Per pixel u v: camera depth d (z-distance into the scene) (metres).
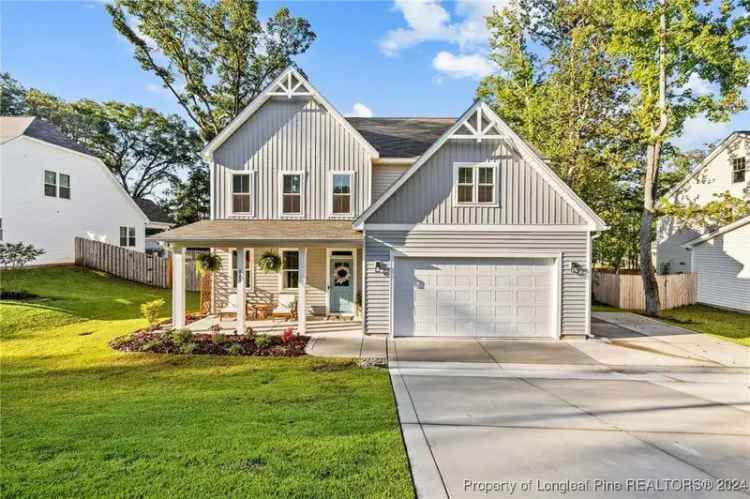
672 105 15.46
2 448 4.57
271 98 14.30
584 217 11.68
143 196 41.09
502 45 22.92
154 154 39.84
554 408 6.30
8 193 18.98
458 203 11.83
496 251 11.80
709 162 21.53
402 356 9.71
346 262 14.99
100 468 4.12
